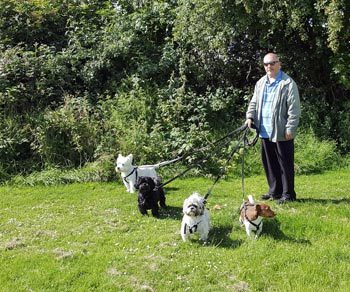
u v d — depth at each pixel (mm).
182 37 6047
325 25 5281
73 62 6035
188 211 2875
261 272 2551
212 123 5727
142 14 6457
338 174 5031
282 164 3779
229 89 6078
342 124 5738
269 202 3875
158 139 5266
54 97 5801
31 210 3850
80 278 2523
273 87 3701
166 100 5797
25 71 5738
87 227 3387
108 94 5996
